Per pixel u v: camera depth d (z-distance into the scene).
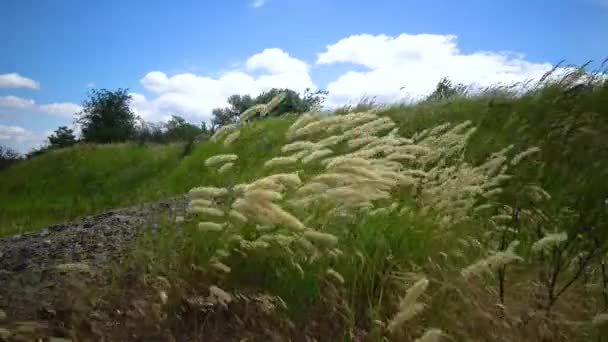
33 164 25.83
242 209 3.74
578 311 4.19
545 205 6.04
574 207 5.46
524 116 9.85
